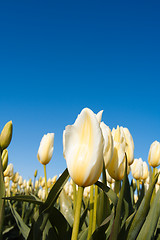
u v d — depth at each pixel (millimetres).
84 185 238
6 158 417
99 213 377
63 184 281
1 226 336
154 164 475
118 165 354
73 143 242
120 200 268
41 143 509
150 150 482
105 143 327
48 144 505
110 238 272
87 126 237
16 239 979
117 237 298
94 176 234
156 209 343
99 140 231
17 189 1809
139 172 550
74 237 241
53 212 326
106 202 368
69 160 238
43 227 288
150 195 294
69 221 486
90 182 236
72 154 237
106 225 315
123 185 269
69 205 506
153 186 295
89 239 316
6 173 1054
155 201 346
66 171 278
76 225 242
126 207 385
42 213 285
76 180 236
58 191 281
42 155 503
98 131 232
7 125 373
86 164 231
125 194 440
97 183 268
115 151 359
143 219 298
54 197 281
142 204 298
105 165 331
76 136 241
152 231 341
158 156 468
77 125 241
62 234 342
